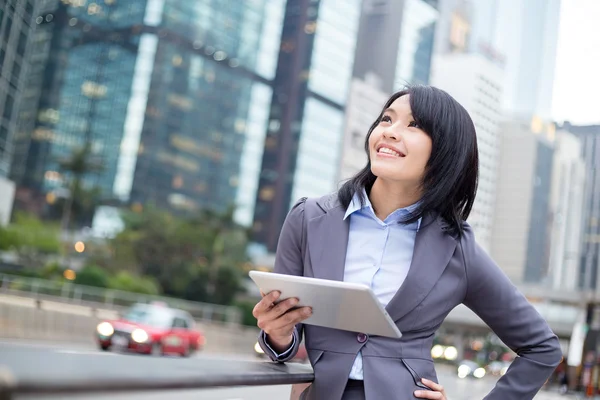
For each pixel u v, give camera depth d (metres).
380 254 1.56
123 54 78.81
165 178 76.00
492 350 52.69
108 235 51.62
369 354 1.46
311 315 1.42
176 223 52.00
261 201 86.62
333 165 90.94
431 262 1.52
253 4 85.62
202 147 79.75
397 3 97.00
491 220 101.06
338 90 91.94
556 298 46.88
